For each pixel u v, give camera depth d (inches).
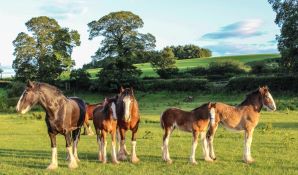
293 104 1745.8
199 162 568.7
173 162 573.9
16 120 1517.0
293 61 2308.1
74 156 588.4
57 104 529.7
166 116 580.7
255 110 580.4
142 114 1649.9
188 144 761.6
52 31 3097.9
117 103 573.0
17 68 3006.9
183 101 2352.4
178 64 4367.6
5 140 888.9
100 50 3068.4
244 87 2460.6
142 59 3139.8
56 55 2979.8
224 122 585.9
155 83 2770.7
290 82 2369.6
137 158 586.9
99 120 575.8
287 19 2303.2
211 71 3179.1
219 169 521.3
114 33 3093.0
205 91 2564.0
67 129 542.3
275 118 1317.7
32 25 3056.1
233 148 700.7
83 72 2970.0
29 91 511.8
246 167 534.6
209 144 588.4
